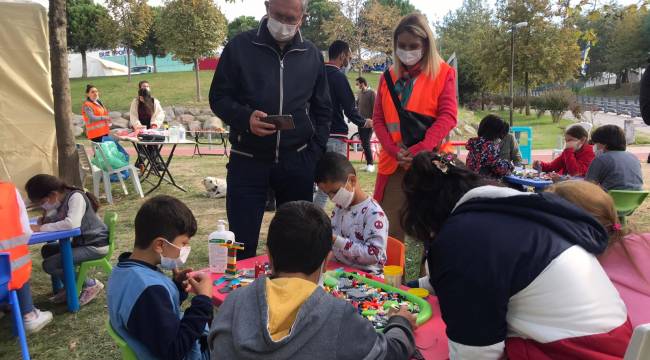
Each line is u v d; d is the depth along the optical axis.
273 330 1.41
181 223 2.14
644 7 6.47
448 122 3.46
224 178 9.48
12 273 2.73
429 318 2.09
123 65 56.62
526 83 32.12
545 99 29.14
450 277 1.56
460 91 41.09
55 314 3.77
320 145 3.51
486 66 33.22
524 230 1.54
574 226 1.56
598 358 1.48
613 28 49.09
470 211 1.64
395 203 3.71
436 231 1.80
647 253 1.79
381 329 1.88
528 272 1.49
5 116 6.66
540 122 28.50
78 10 37.31
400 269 2.44
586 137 5.80
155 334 1.91
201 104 22.73
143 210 2.13
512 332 1.62
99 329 3.55
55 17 6.73
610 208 1.83
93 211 3.93
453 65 6.87
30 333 3.46
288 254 1.60
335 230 2.99
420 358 1.79
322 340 1.40
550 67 31.31
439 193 1.77
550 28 30.78
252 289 1.54
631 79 55.91
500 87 34.09
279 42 3.21
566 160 5.86
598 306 1.51
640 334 1.36
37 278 4.50
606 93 56.34
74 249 3.81
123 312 1.95
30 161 6.92
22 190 6.87
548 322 1.51
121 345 1.92
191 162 11.83
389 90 3.64
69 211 3.60
